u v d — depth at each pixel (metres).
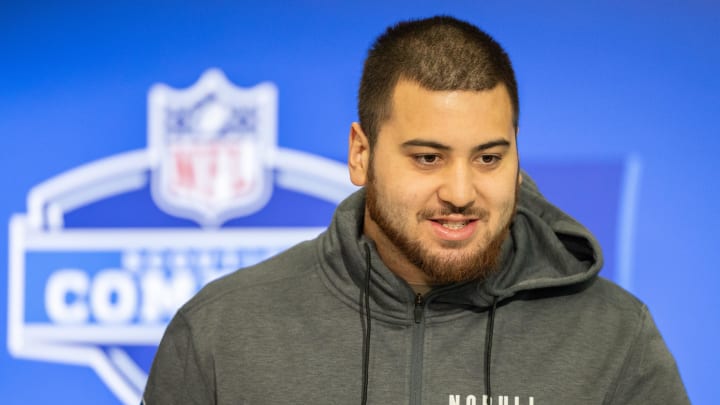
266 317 3.11
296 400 2.95
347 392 2.96
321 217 6.18
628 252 5.89
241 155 6.22
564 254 3.17
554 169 5.95
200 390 3.05
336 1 6.17
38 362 6.32
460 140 2.73
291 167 6.19
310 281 3.20
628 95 5.93
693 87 5.88
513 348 3.03
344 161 6.16
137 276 6.28
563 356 2.99
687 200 5.86
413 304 3.06
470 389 2.96
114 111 6.30
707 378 5.82
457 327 3.08
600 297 3.15
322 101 6.18
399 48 2.92
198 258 6.25
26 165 6.35
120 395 6.27
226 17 6.25
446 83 2.75
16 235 6.33
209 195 6.24
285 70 6.20
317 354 3.03
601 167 5.93
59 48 6.35
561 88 5.98
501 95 2.81
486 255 2.88
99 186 6.30
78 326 6.30
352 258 3.09
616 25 5.96
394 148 2.85
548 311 3.11
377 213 2.95
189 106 6.26
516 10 6.04
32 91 6.36
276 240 6.20
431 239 2.85
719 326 5.82
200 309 3.17
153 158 6.28
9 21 6.36
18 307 6.33
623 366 2.98
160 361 3.18
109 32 6.32
